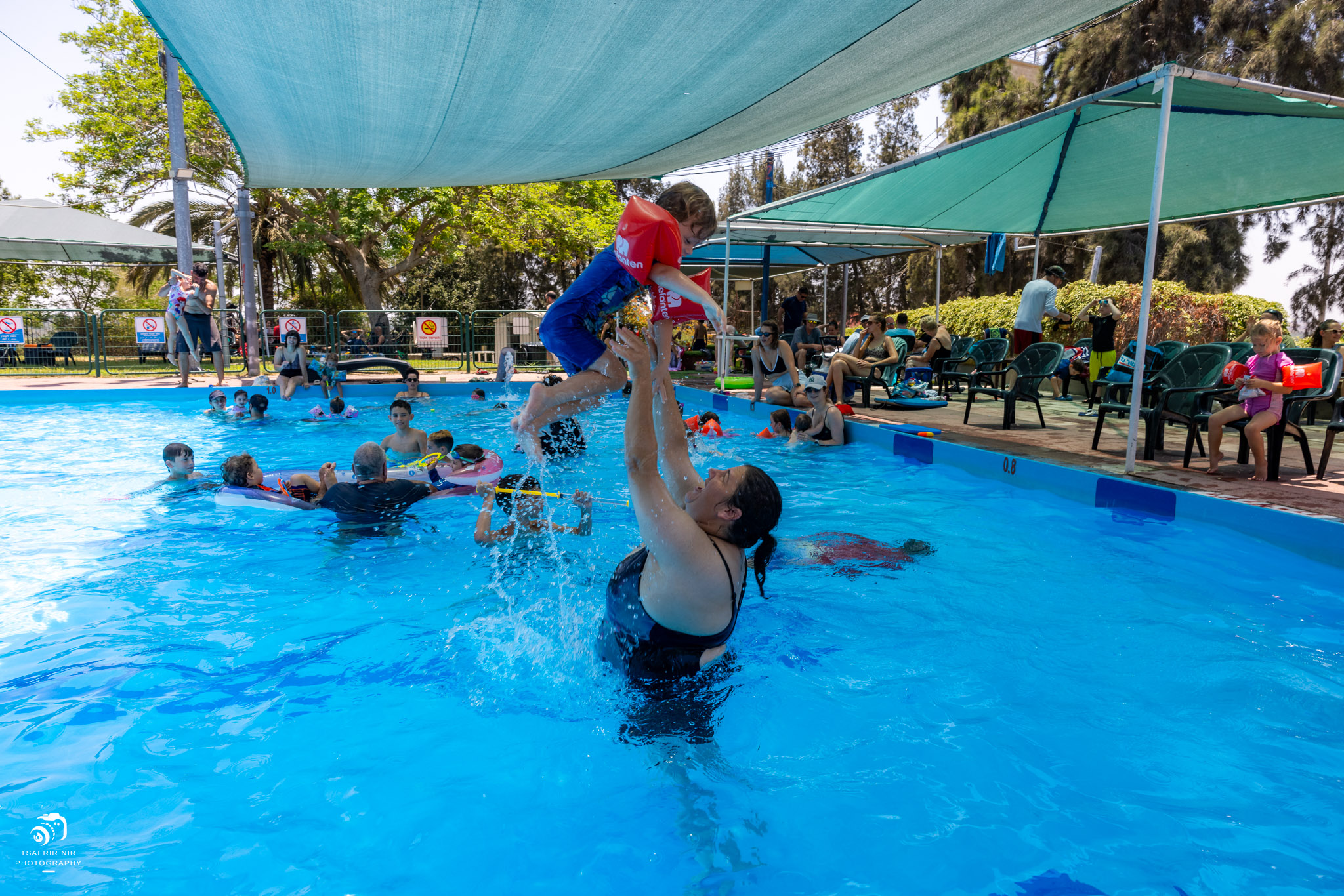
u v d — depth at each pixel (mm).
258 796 2195
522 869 1903
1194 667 3004
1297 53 18453
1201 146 7848
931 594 3812
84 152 20422
